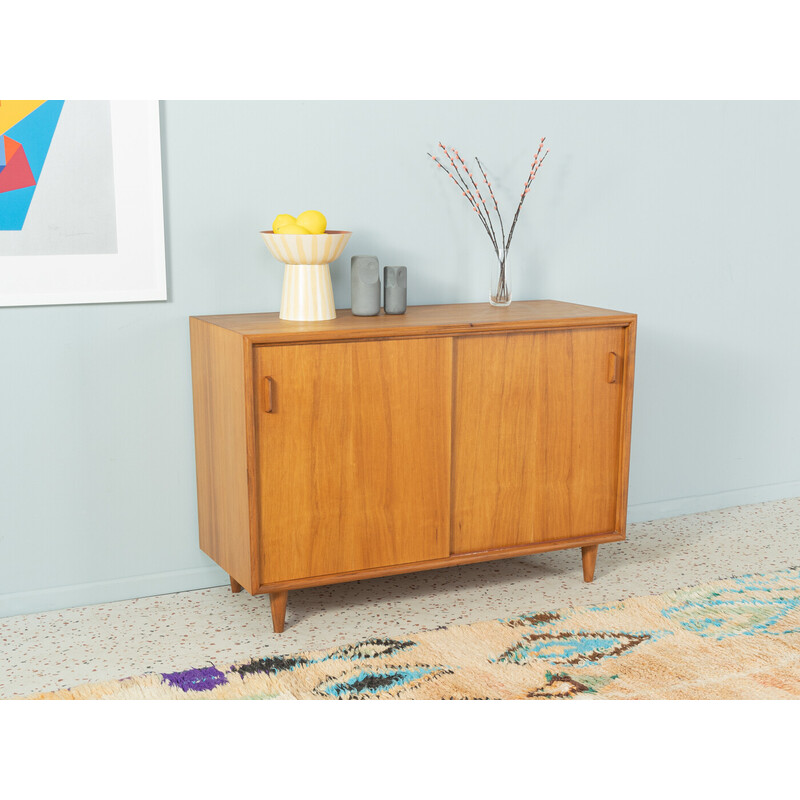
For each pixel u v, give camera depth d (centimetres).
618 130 354
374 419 279
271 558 274
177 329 299
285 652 269
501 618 292
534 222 346
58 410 288
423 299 333
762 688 248
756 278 393
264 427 266
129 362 294
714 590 311
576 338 304
